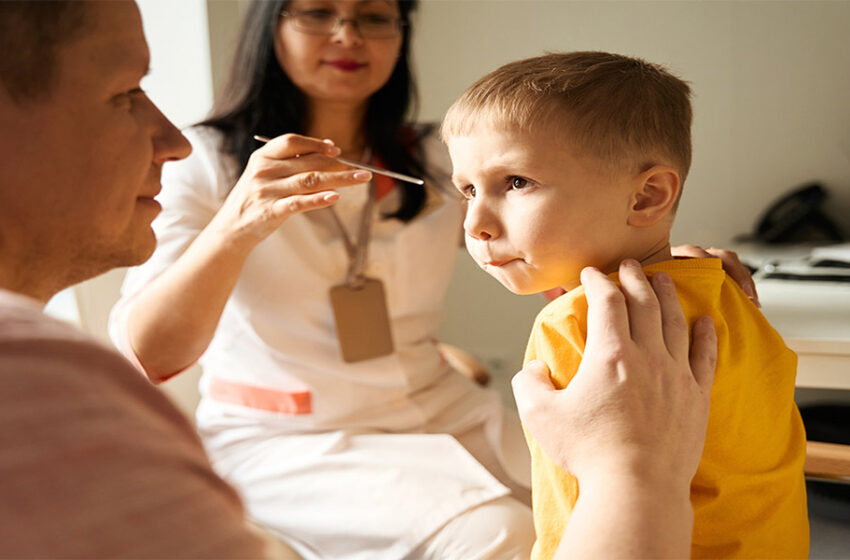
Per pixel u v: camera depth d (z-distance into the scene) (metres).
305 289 1.35
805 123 1.91
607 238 0.79
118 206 0.68
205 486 0.39
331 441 1.28
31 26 0.59
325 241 1.37
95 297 1.75
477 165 0.80
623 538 0.59
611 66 0.82
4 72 0.59
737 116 1.96
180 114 1.89
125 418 0.38
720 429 0.77
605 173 0.77
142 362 1.16
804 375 1.12
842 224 1.91
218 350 1.39
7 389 0.35
